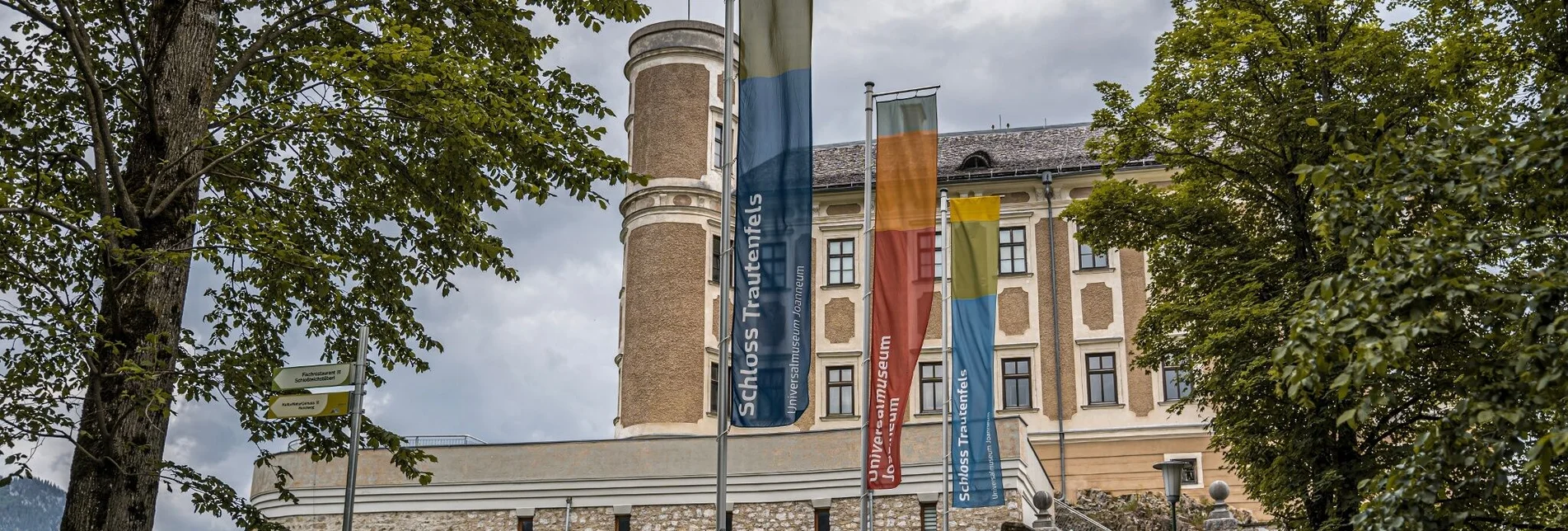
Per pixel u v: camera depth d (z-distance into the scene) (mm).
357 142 17031
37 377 15938
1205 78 22406
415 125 17312
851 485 30844
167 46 16781
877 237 22016
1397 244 11250
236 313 19281
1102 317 40375
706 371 38969
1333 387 10727
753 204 17062
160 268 15797
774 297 16781
